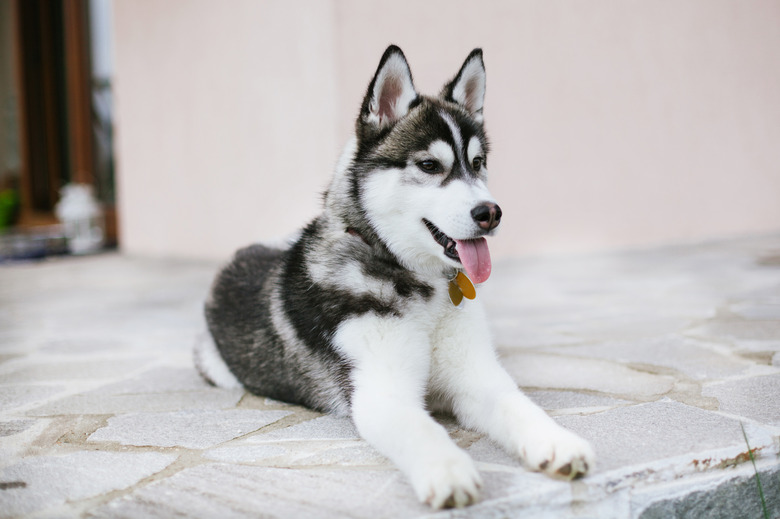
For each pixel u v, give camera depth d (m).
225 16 7.90
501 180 7.49
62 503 1.72
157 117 9.22
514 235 7.67
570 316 4.28
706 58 9.05
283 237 3.66
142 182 9.69
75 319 4.82
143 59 9.28
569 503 1.70
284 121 7.35
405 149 2.42
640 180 8.62
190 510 1.66
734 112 9.35
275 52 7.31
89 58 11.92
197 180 8.71
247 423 2.37
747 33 9.42
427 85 7.08
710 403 2.33
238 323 2.81
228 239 8.36
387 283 2.30
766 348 3.13
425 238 2.37
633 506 1.76
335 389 2.35
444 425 2.31
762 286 5.06
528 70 7.63
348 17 6.65
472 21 7.27
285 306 2.51
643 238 8.71
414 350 2.25
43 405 2.63
